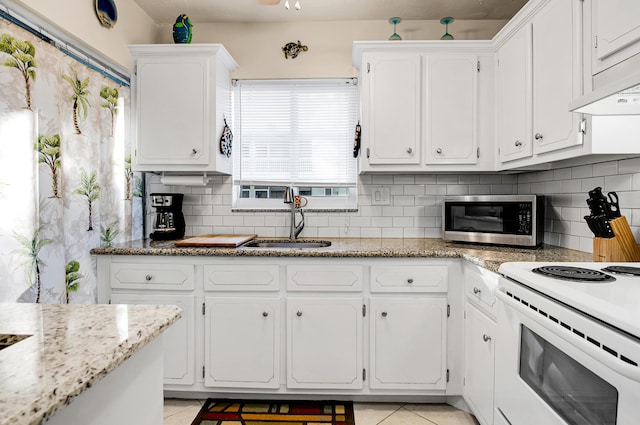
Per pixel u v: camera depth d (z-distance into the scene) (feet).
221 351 6.38
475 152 7.13
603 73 4.33
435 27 8.21
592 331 2.76
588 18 4.58
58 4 5.50
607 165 5.57
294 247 7.82
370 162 7.25
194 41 8.46
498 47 6.91
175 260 6.40
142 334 2.21
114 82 6.91
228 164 8.13
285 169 8.58
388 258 6.24
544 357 3.52
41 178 5.04
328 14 8.02
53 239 5.23
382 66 7.16
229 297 6.35
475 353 5.65
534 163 5.84
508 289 4.17
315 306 6.26
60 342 2.05
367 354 6.33
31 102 4.87
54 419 1.68
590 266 4.28
